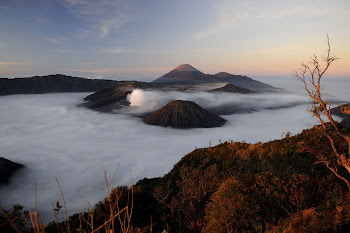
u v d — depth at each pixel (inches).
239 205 366.6
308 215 324.5
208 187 540.4
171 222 554.3
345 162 357.1
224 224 371.9
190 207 522.3
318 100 354.3
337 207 311.6
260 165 802.8
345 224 301.4
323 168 557.0
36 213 67.4
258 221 385.1
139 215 598.9
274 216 402.6
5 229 243.0
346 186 424.8
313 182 467.8
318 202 416.8
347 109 313.6
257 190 468.4
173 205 552.4
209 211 398.3
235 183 394.6
